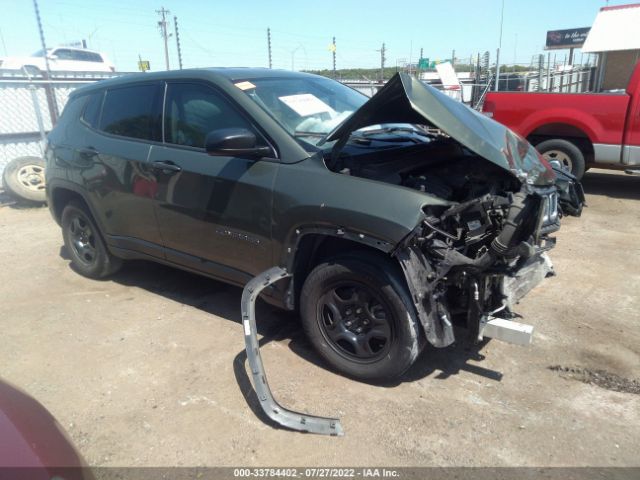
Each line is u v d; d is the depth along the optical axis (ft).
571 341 11.91
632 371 10.69
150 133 13.15
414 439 8.86
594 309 13.44
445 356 11.41
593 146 24.14
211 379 10.71
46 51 34.14
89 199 14.71
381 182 9.55
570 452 8.50
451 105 10.04
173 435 9.12
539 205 8.92
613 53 43.09
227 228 11.44
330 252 10.86
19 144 29.63
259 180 10.69
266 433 9.12
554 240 11.33
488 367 10.98
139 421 9.50
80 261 16.31
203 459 8.55
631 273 15.72
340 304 10.30
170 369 11.12
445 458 8.44
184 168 12.00
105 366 11.32
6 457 5.32
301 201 10.05
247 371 10.97
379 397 9.99
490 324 9.76
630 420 9.25
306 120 11.64
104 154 13.96
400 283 9.41
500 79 62.75
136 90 13.75
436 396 10.02
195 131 12.17
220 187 11.34
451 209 9.32
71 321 13.50
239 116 11.37
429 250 9.34
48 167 16.05
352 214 9.42
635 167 23.80
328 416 9.46
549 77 55.26
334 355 10.61
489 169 10.92
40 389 10.56
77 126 15.23
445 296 9.68
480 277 9.40
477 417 9.39
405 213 9.02
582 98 23.99
